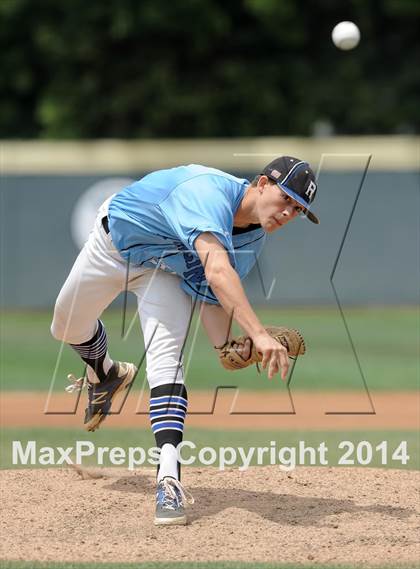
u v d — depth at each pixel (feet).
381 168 184.75
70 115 251.80
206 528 49.42
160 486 50.06
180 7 241.76
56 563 43.62
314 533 48.65
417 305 185.68
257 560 44.27
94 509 52.85
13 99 267.18
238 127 247.70
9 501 54.39
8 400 97.66
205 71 254.06
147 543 47.01
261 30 253.24
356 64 250.16
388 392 102.42
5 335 153.38
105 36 249.55
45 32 249.14
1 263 187.83
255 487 57.67
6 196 187.32
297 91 248.73
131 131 252.21
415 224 184.85
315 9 254.88
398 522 50.65
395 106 247.50
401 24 255.09
